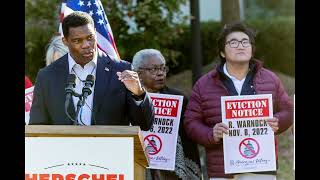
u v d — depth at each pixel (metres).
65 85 9.19
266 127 10.62
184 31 20.50
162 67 11.30
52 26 18.16
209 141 10.77
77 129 7.18
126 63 9.21
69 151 7.19
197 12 18.28
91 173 7.18
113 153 7.17
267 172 10.67
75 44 9.02
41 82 9.26
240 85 10.96
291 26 22.39
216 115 10.90
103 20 10.95
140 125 8.62
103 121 8.88
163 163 11.15
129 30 18.45
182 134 11.29
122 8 18.28
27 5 18.11
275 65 22.05
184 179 11.26
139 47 18.34
